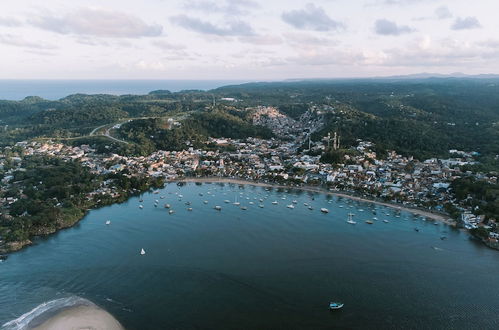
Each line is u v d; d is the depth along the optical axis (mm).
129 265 166000
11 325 123250
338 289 148000
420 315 131500
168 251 181000
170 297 140750
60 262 169000
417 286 151375
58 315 128750
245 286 149250
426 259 176000
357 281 154500
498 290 149250
